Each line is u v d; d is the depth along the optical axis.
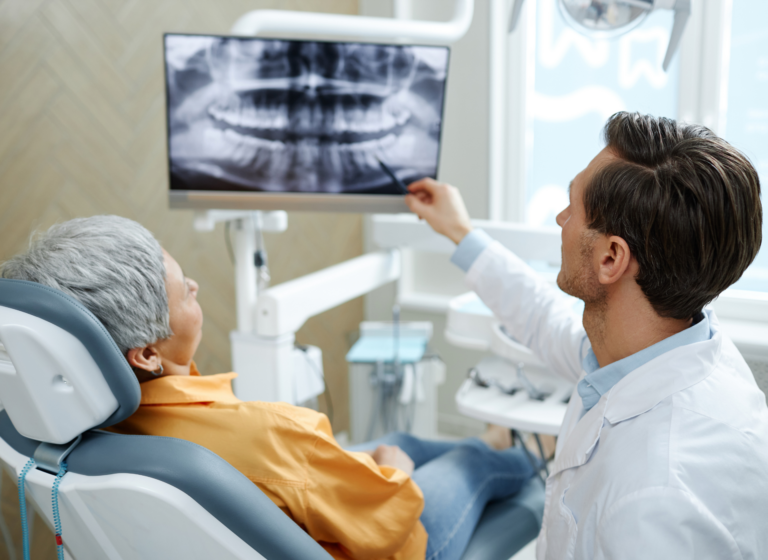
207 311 2.16
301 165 1.42
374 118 1.40
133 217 1.92
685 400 0.66
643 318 0.73
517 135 2.37
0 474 1.62
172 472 0.71
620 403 0.70
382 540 0.92
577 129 2.28
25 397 0.71
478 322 1.49
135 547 0.77
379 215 1.83
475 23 2.26
